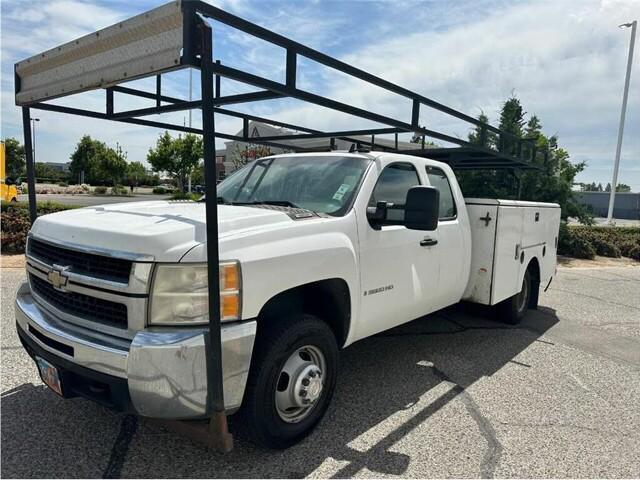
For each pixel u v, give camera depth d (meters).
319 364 3.22
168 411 2.41
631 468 3.01
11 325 5.16
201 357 2.43
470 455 3.09
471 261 5.16
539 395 4.09
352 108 3.09
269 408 2.83
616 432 3.48
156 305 2.46
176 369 2.38
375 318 3.74
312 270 3.03
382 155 4.07
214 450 3.00
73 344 2.58
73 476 2.69
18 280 7.37
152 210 3.27
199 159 36.00
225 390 2.54
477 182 12.70
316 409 3.22
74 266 2.78
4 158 11.62
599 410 3.84
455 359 4.91
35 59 3.22
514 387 4.24
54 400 3.55
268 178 4.20
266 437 2.87
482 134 5.60
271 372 2.82
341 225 3.37
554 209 6.91
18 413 3.36
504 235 5.20
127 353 2.39
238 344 2.56
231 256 2.58
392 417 3.56
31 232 3.31
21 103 3.48
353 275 3.40
